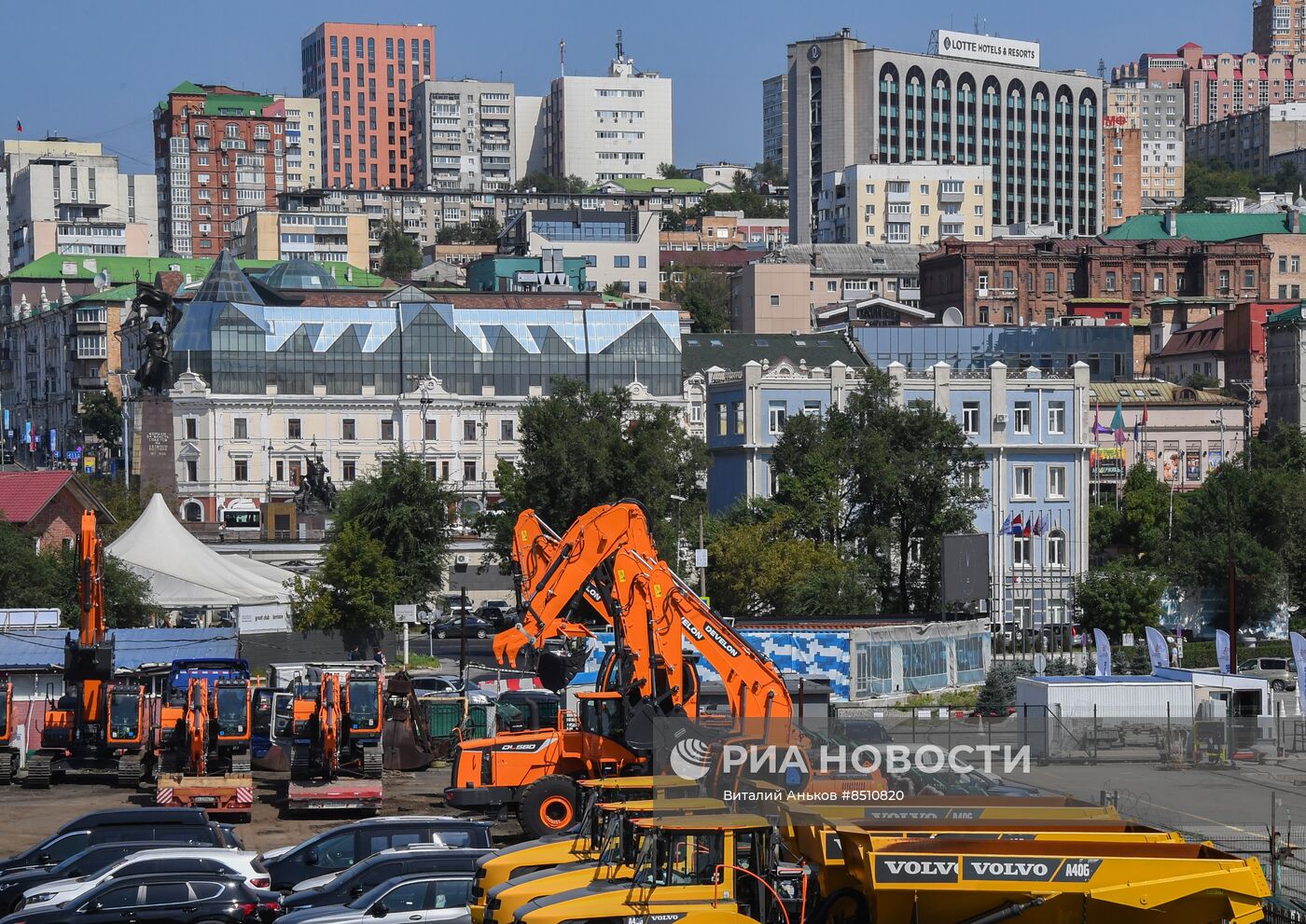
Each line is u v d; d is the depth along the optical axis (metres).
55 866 72.44
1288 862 69.25
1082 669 161.50
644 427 199.38
